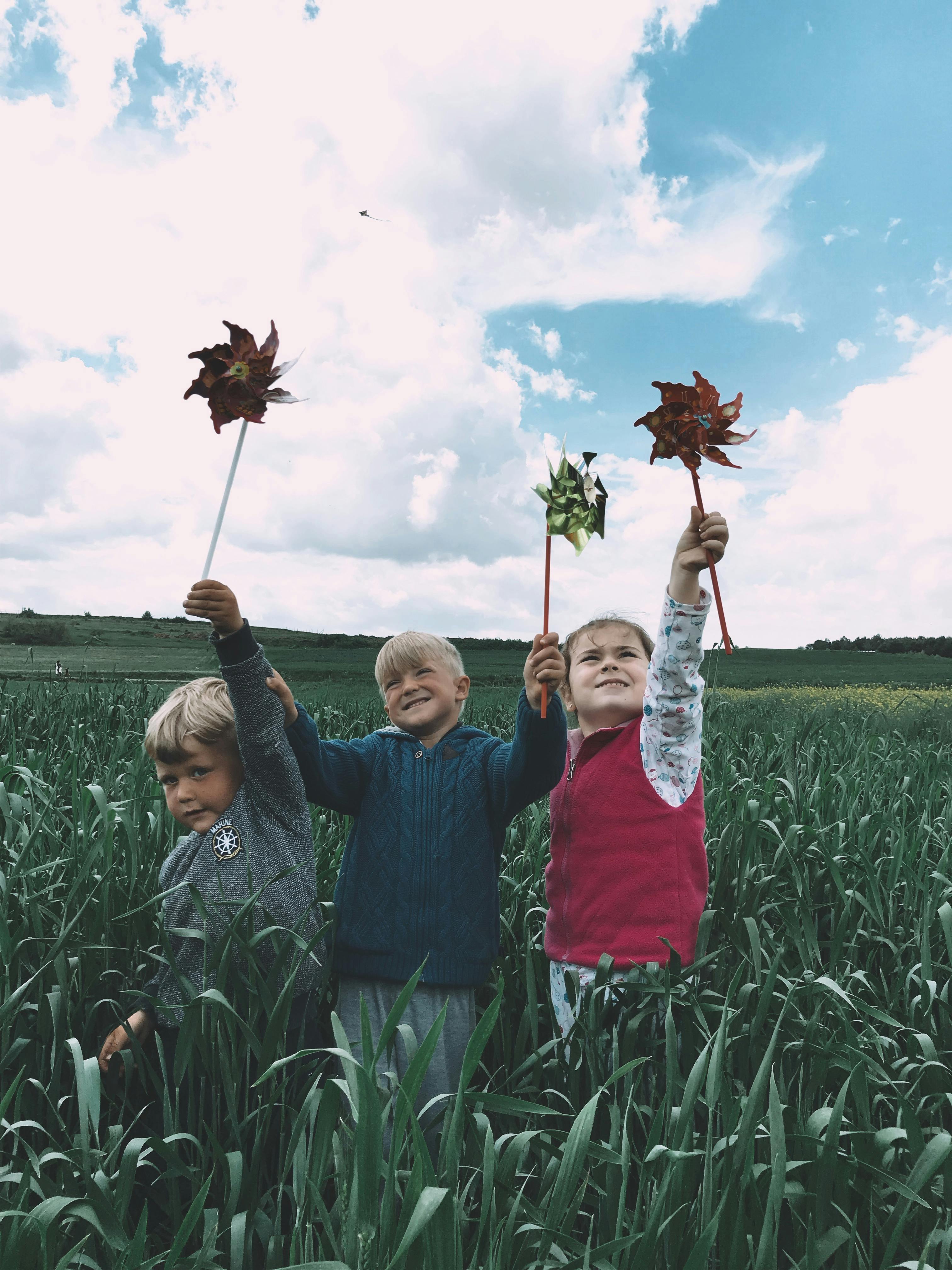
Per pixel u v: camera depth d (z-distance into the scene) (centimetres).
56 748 457
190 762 213
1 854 260
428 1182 111
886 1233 143
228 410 196
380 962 217
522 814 351
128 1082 184
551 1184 151
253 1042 163
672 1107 157
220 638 202
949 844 303
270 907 202
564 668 211
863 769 461
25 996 199
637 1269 120
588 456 207
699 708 233
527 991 217
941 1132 161
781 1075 185
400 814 229
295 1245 129
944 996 223
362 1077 112
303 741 220
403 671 241
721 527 201
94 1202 131
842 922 243
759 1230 130
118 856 262
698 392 200
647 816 228
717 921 263
